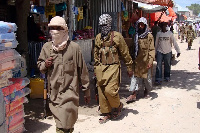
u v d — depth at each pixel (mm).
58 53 3248
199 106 5598
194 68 10234
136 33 5660
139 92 6746
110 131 4434
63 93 3279
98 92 4738
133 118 4980
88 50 10414
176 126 4621
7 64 3662
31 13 9414
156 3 9883
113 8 11141
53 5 7750
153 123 4754
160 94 6520
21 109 4098
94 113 5324
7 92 3693
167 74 7824
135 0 10672
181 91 6773
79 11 9016
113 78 4547
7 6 8859
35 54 8336
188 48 18094
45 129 4469
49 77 3322
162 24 7301
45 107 3414
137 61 5668
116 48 4586
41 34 8859
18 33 6551
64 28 3189
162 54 7348
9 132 3836
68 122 3242
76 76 3332
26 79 4176
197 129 4488
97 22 11438
